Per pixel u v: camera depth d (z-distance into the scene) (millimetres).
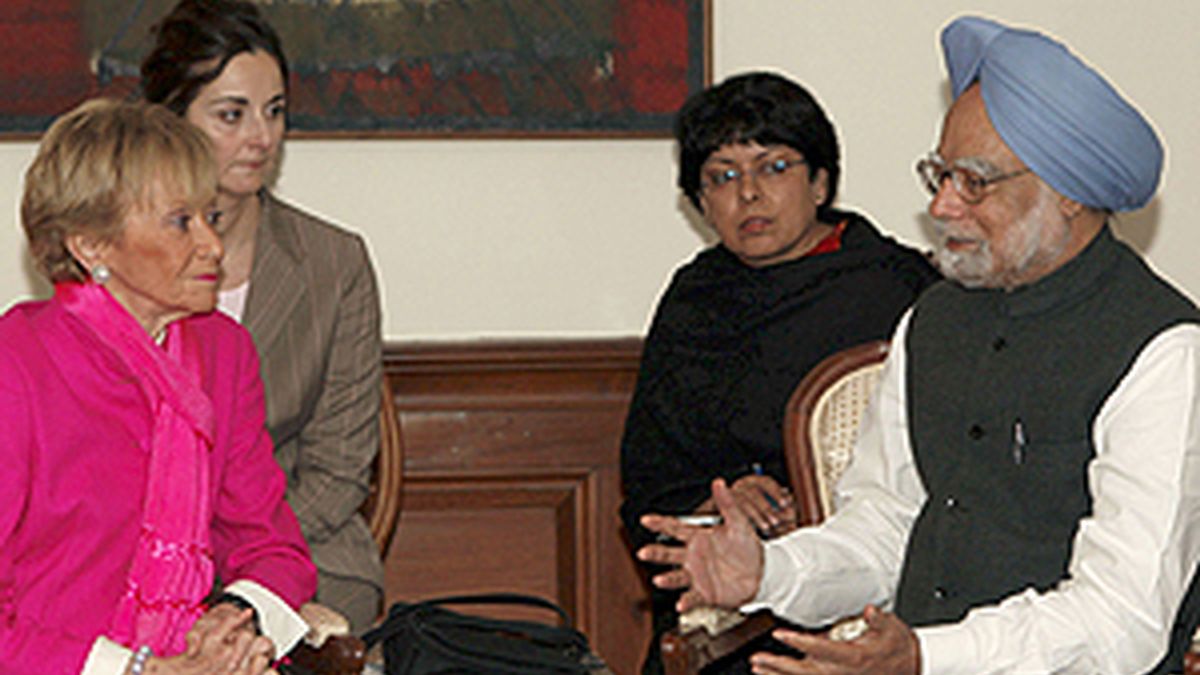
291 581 2678
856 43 4297
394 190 4238
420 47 4145
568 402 4266
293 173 4203
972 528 2678
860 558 2838
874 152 4332
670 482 3627
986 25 2658
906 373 2887
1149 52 4332
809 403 3205
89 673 2355
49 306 2535
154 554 2500
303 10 4102
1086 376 2561
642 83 4203
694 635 2957
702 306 3697
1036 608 2445
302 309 3371
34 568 2445
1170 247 4383
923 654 2393
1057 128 2521
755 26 4270
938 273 3645
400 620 2752
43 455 2424
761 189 3535
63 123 2502
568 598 4324
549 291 4301
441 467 4250
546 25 4164
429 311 4277
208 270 2523
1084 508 2580
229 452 2709
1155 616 2410
